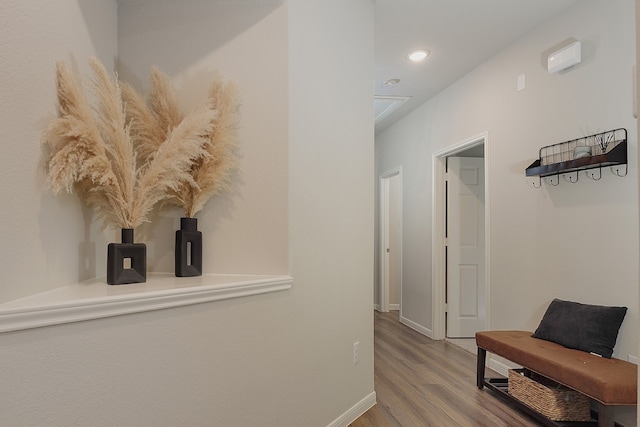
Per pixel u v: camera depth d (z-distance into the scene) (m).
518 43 3.24
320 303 2.21
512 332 3.01
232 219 1.96
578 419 2.37
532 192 3.07
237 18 1.99
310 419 2.10
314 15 2.20
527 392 2.59
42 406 1.06
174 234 1.95
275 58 1.97
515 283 3.24
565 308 2.65
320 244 2.23
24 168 1.18
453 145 4.19
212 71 1.98
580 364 2.20
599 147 2.51
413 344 4.38
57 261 1.38
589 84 2.60
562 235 2.80
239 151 1.97
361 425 2.44
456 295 4.66
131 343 1.28
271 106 1.97
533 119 3.08
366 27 2.73
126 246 1.54
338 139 2.42
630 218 2.33
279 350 1.89
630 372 2.07
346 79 2.51
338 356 2.37
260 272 1.95
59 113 1.36
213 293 1.54
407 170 5.34
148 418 1.32
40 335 1.06
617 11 2.41
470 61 3.67
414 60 3.64
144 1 1.97
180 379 1.43
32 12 1.22
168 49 1.99
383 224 6.37
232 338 1.64
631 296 2.31
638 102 0.65
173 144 1.63
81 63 1.57
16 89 1.14
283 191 1.94
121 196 1.55
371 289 2.79
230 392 1.63
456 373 3.41
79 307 1.13
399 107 5.02
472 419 2.53
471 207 4.70
